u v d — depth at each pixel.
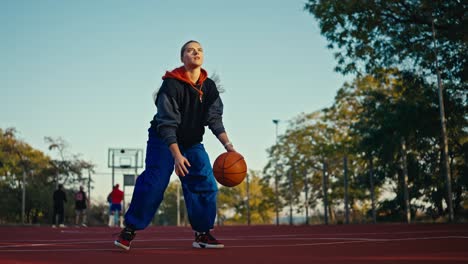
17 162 43.25
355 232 10.09
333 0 21.16
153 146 4.64
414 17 21.38
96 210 36.59
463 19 19.59
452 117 21.19
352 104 39.94
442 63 21.20
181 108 4.61
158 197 4.60
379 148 22.25
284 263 3.29
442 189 22.53
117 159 35.84
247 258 3.70
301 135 44.06
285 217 28.62
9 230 15.65
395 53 21.59
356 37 21.39
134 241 7.04
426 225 15.31
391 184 25.48
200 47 4.66
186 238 8.29
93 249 5.01
